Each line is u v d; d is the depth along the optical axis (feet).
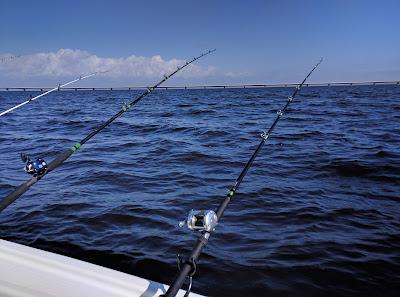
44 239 14.25
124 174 24.38
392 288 11.02
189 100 143.64
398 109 73.87
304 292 10.78
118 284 6.69
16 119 66.28
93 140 39.93
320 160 27.81
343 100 115.24
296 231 14.97
